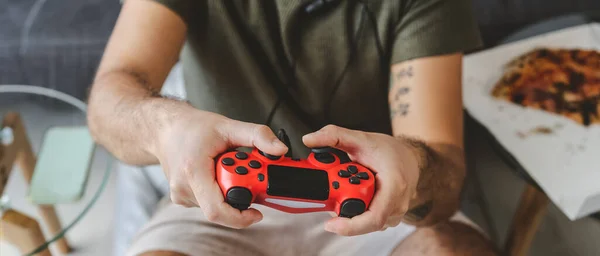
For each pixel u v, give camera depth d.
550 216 1.16
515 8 1.40
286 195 0.45
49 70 1.41
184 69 0.82
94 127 0.64
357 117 0.81
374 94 0.79
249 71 0.75
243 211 0.45
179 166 0.48
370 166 0.51
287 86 0.77
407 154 0.55
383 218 0.48
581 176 0.85
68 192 1.01
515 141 0.91
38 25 1.39
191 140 0.49
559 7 1.41
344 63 0.75
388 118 0.83
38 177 1.02
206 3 0.72
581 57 1.06
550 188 0.84
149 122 0.55
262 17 0.72
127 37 0.69
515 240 1.01
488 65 1.06
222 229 0.80
